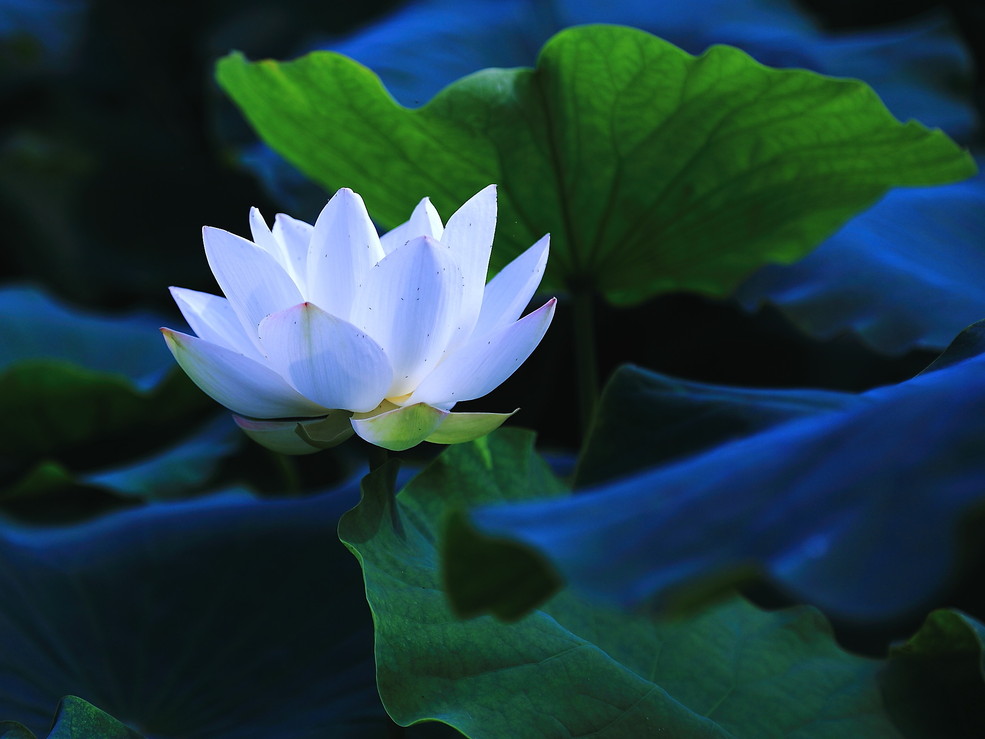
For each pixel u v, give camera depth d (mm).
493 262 2365
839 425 1944
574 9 3520
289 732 2135
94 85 5555
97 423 2988
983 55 3875
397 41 2883
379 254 2080
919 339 2336
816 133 2248
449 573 1892
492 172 2305
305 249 2137
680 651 2143
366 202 2387
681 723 2080
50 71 5445
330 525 2293
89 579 2281
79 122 5340
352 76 2248
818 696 2123
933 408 1928
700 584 1858
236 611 2238
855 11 4113
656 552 1877
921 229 2510
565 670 2092
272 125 2361
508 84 2248
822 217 2336
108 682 2199
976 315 2332
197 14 5410
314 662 2189
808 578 1859
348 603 2225
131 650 2223
